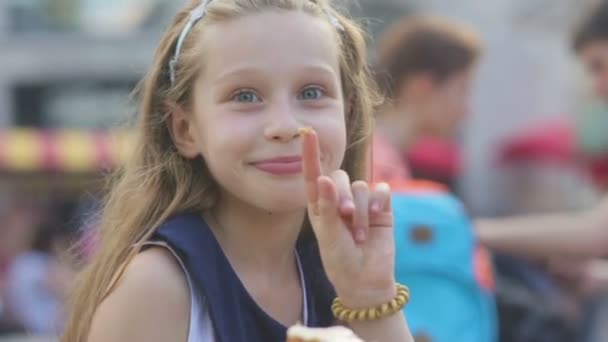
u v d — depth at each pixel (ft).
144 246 6.47
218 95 6.44
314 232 6.79
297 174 6.33
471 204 22.57
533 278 13.83
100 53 48.34
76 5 49.70
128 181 7.09
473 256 10.87
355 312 6.38
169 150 6.97
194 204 6.77
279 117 6.31
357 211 6.27
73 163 37.63
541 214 23.21
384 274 6.35
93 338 6.36
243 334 6.43
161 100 7.00
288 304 6.86
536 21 28.81
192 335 6.29
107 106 48.19
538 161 26.03
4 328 25.25
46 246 29.32
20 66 48.70
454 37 13.61
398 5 32.12
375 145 11.71
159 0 48.24
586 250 12.94
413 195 10.64
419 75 13.38
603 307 14.11
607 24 14.08
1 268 28.63
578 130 21.70
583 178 22.00
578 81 27.35
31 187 37.99
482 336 10.79
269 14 6.44
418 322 10.43
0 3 49.16
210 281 6.37
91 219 8.58
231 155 6.38
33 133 43.09
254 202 6.41
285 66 6.37
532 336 13.66
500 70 28.66
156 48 7.10
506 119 27.94
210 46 6.51
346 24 7.14
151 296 6.25
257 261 6.81
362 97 7.32
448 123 13.60
